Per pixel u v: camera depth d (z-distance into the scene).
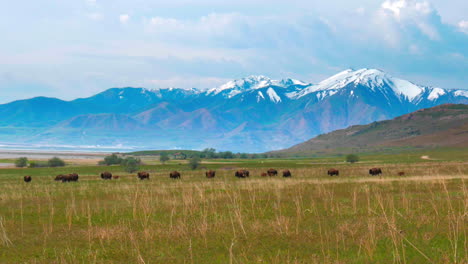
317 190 37.41
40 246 19.41
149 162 167.38
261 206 28.50
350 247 17.59
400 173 65.25
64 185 54.72
